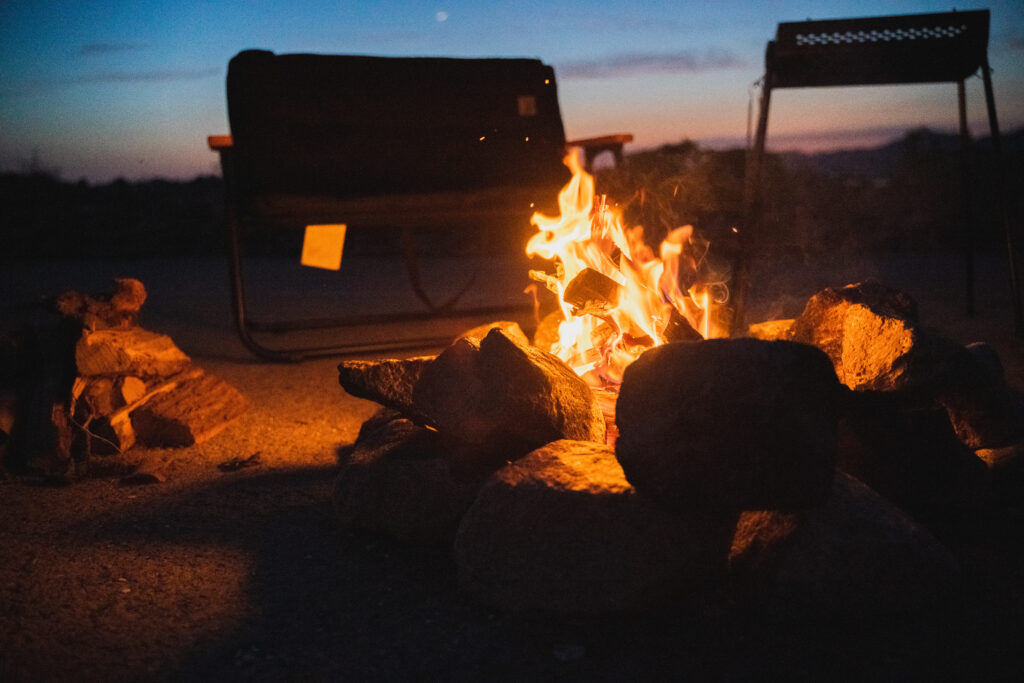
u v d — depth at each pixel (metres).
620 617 1.79
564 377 2.21
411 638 1.73
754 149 4.15
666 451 1.69
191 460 2.89
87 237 10.01
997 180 4.34
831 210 8.77
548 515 1.79
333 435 3.17
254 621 1.81
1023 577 1.92
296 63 3.98
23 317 5.42
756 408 1.62
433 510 2.11
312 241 4.06
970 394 2.29
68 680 1.60
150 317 5.77
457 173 4.09
